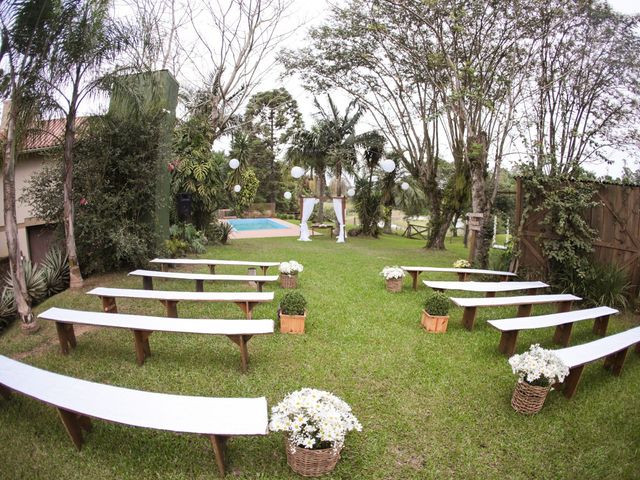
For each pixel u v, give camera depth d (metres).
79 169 6.87
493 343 4.83
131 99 6.54
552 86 9.62
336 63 13.01
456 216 13.48
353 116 16.05
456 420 3.21
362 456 2.75
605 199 6.89
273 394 3.47
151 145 7.54
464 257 11.64
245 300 4.76
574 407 3.53
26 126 5.08
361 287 7.29
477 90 8.79
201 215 12.52
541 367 3.22
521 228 7.68
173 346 4.39
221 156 14.91
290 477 2.54
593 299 6.63
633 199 6.57
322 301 6.26
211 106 14.79
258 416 2.51
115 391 2.76
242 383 3.63
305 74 13.64
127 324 3.88
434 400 3.49
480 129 9.61
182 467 2.59
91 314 4.18
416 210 20.83
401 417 3.22
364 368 4.02
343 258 10.48
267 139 30.77
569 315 4.91
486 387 3.75
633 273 6.63
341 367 4.01
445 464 2.71
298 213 28.47
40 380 2.90
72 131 5.97
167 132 8.33
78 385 2.83
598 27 9.75
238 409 2.57
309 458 2.49
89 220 6.92
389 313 5.80
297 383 3.67
